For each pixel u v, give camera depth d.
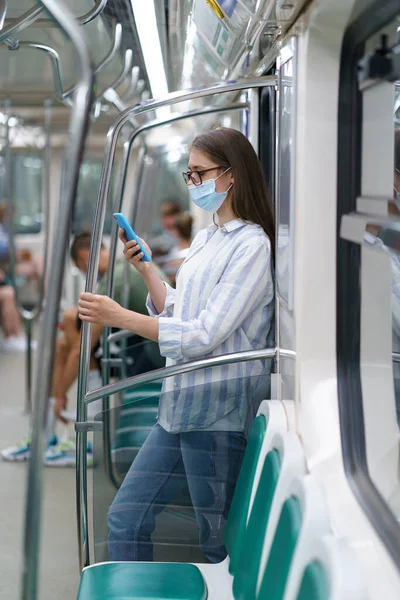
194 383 2.39
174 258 6.88
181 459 2.45
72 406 6.13
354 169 1.92
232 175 2.39
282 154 2.15
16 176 8.84
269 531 1.77
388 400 1.92
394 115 1.90
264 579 1.67
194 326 2.29
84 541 2.50
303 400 1.92
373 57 1.82
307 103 1.90
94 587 2.13
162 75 3.77
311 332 1.94
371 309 1.95
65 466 4.81
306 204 1.93
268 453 2.00
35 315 6.02
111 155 2.59
